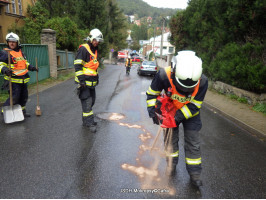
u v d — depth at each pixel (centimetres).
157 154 405
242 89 930
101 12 2791
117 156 392
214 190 312
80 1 2723
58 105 720
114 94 956
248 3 882
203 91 298
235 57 918
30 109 662
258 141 518
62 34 1709
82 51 475
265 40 856
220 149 459
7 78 532
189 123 320
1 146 413
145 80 1559
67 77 1432
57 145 425
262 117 690
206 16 1335
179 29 1769
